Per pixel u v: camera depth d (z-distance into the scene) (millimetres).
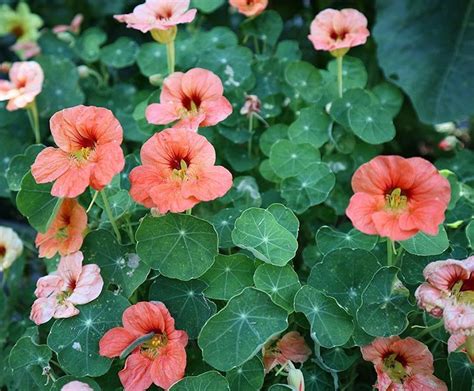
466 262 453
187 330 493
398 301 481
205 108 529
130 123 681
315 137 608
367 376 536
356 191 458
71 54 747
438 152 727
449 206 564
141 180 476
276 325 471
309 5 806
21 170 568
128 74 786
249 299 476
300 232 611
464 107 662
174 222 493
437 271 450
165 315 473
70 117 476
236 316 473
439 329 492
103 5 824
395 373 488
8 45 930
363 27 596
